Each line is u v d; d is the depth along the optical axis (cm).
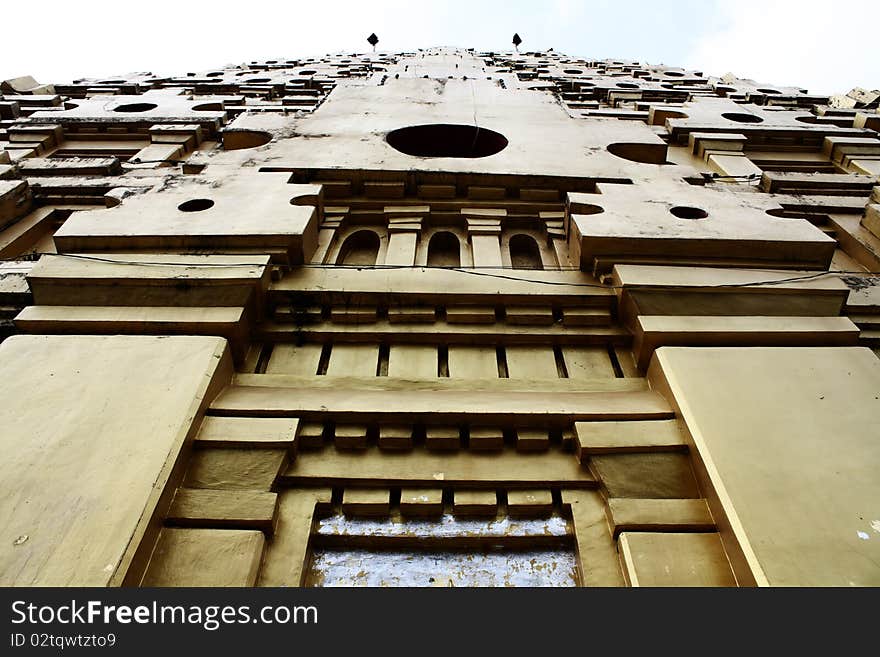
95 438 369
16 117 1341
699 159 1088
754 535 322
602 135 918
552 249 673
